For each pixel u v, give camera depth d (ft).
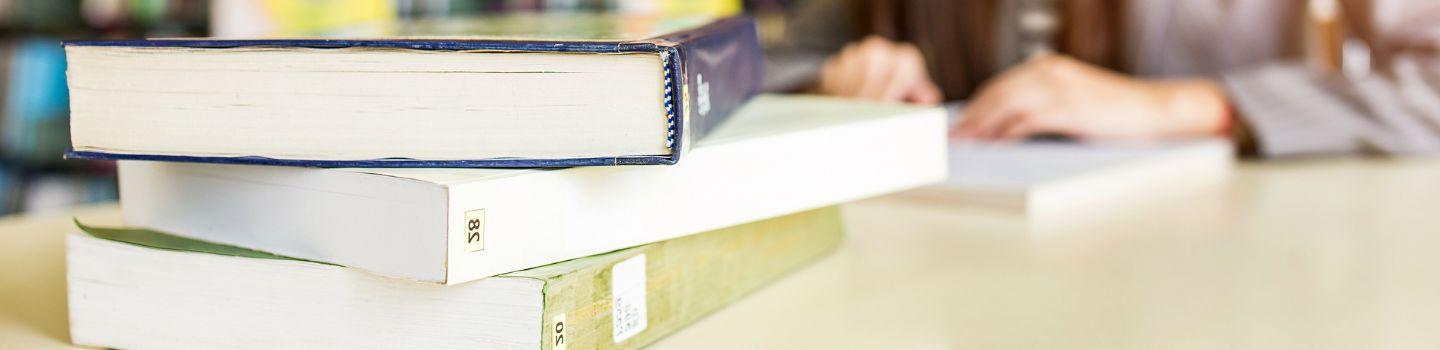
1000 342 1.71
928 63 6.44
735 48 1.96
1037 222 2.51
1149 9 6.21
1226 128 3.99
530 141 1.55
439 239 1.47
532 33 1.71
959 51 6.48
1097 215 2.60
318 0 6.03
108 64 1.64
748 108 2.11
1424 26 4.80
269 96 1.59
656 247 1.69
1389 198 2.83
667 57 1.52
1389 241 2.32
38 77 6.26
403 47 1.54
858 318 1.82
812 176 1.87
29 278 2.07
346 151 1.58
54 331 1.78
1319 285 1.99
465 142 1.56
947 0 6.44
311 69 1.57
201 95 1.61
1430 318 1.80
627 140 1.54
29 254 2.25
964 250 2.27
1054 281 2.03
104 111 1.65
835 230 2.26
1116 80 4.26
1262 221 2.54
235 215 1.68
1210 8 6.11
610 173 1.62
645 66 1.52
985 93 4.01
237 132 1.60
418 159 1.57
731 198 1.76
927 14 6.46
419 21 2.19
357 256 1.56
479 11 6.70
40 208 6.26
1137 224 2.50
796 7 6.64
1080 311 1.86
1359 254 2.21
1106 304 1.90
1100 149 3.35
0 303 1.92
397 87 1.56
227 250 1.65
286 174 1.61
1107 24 6.32
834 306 1.88
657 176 1.66
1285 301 1.90
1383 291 1.95
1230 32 6.09
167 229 1.76
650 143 1.54
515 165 1.55
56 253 2.26
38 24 6.28
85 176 6.36
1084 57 6.37
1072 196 2.76
